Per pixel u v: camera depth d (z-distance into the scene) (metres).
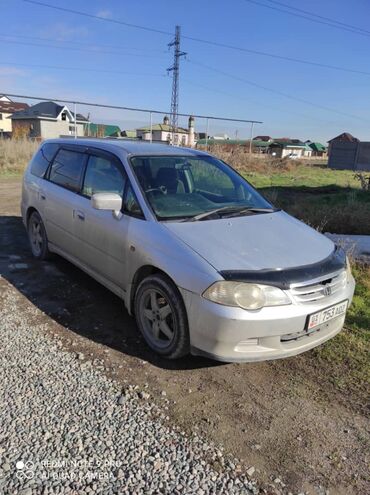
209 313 2.82
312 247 3.37
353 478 2.29
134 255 3.47
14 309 4.06
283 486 2.21
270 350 2.90
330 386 3.10
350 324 4.09
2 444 2.35
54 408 2.67
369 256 6.11
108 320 3.93
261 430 2.61
